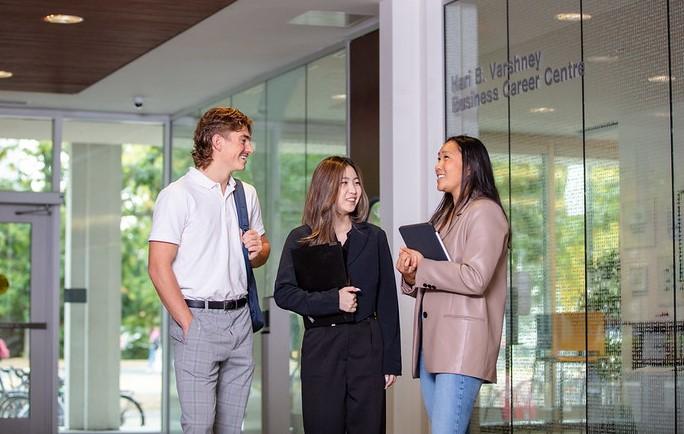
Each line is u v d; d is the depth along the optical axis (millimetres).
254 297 4914
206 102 11758
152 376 12656
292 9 7926
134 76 10414
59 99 11562
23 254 12141
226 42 8992
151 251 4668
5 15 7750
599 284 5703
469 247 4570
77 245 12352
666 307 5168
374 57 8266
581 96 5922
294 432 9203
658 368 5211
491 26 6875
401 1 7527
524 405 6395
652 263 5285
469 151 4727
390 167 7453
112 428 12414
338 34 8656
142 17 7836
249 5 7828
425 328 4715
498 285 4723
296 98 9695
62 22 7965
